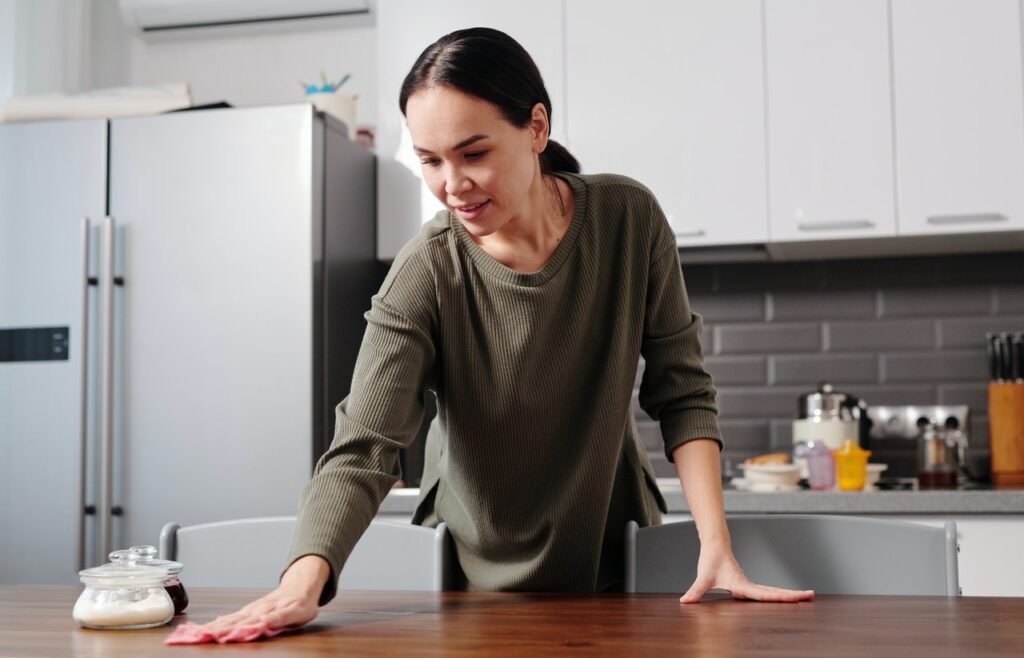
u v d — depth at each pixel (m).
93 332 2.98
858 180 3.01
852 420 3.08
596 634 1.12
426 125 1.29
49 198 3.03
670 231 1.65
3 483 2.98
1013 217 2.92
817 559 1.64
